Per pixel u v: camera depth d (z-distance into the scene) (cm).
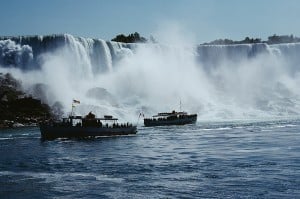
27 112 14050
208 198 3972
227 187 4300
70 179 4778
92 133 9525
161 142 8188
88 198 4041
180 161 5784
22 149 7475
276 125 11556
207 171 5047
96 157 6375
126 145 7875
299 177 4603
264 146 6988
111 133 9775
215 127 11575
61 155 6656
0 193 4241
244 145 7206
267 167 5156
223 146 7188
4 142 8681
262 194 4031
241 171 4984
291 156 5866
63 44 15900
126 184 4509
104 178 4803
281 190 4138
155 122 13188
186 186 4381
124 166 5506
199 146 7312
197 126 12319
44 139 9050
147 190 4262
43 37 15962
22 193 4234
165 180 4647
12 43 15612
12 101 14212
